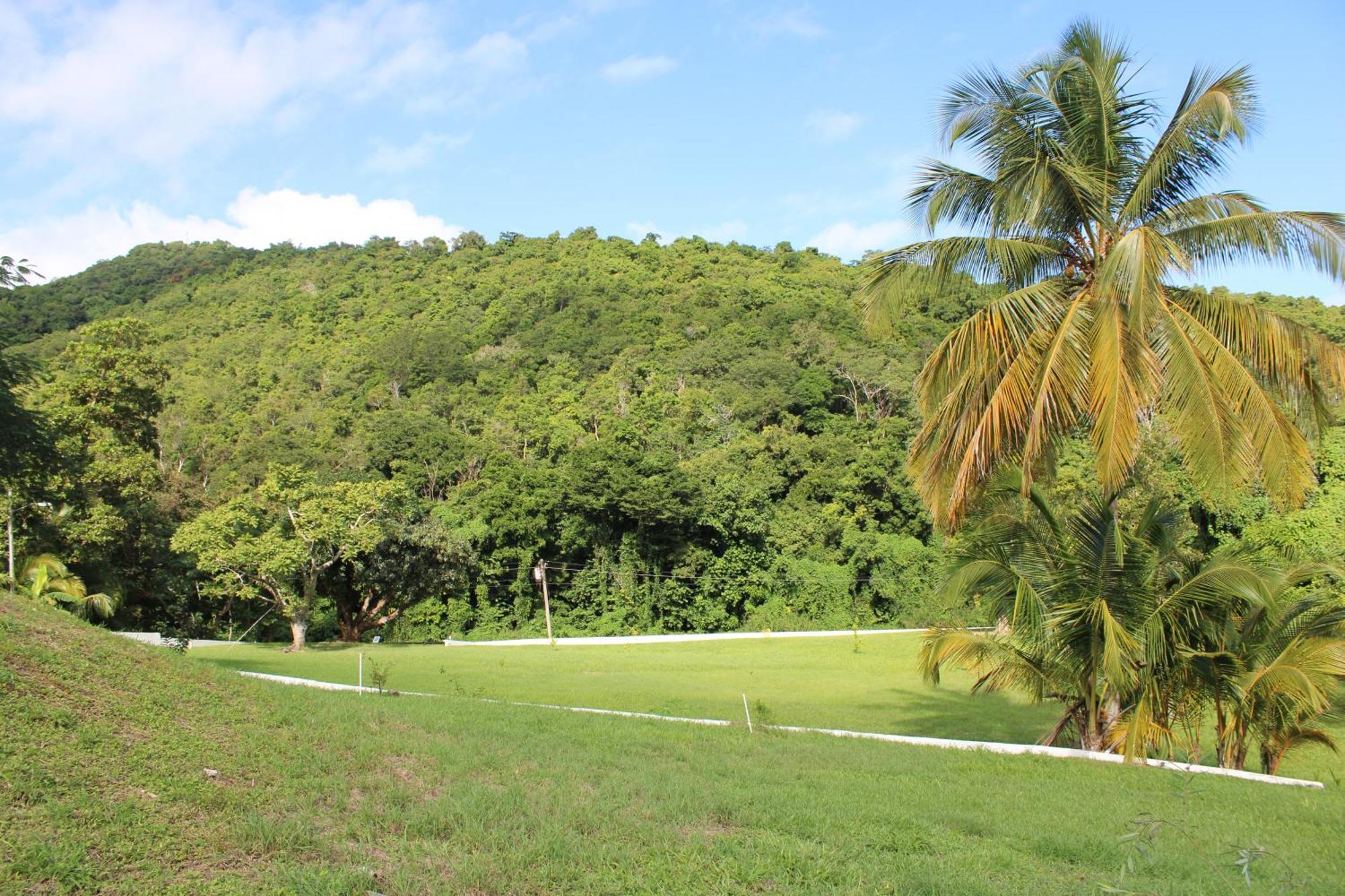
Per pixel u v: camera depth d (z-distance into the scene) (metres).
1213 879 7.38
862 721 19.91
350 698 13.25
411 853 6.47
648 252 103.19
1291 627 13.70
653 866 6.56
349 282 96.56
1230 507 11.64
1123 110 12.74
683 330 73.12
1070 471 35.72
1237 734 14.29
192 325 82.75
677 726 14.51
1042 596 13.99
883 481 51.72
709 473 48.22
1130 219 12.81
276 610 41.38
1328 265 10.95
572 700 20.56
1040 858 7.80
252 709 9.72
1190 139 12.23
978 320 12.27
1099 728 14.38
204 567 31.95
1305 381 11.80
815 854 7.07
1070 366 11.41
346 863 6.12
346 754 8.77
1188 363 11.16
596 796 8.35
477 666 29.03
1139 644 13.21
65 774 6.62
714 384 62.09
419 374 66.62
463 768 8.89
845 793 9.63
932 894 6.37
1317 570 13.49
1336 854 8.61
